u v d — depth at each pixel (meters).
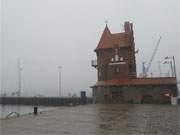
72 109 44.97
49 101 133.62
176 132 18.95
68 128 21.09
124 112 36.69
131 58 74.56
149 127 21.53
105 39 79.38
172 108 44.91
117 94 68.62
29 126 22.31
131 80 69.38
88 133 18.58
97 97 71.75
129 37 76.62
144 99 65.88
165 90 64.12
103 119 27.89
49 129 20.56
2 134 18.16
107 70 76.44
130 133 18.52
